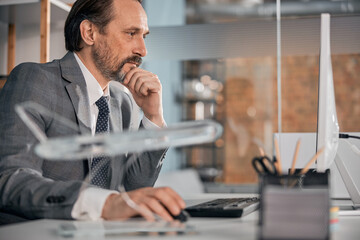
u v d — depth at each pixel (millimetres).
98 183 1434
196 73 7426
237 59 7480
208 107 7402
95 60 1595
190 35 4449
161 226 795
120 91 1819
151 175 1578
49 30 2633
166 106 6715
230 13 7309
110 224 827
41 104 1362
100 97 1580
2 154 1206
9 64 2781
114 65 1605
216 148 7301
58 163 1360
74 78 1487
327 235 633
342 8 4938
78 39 1593
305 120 6809
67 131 1404
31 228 845
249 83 7473
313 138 1855
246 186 6285
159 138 692
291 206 645
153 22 5613
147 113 1683
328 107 1127
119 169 1499
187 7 7105
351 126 6473
